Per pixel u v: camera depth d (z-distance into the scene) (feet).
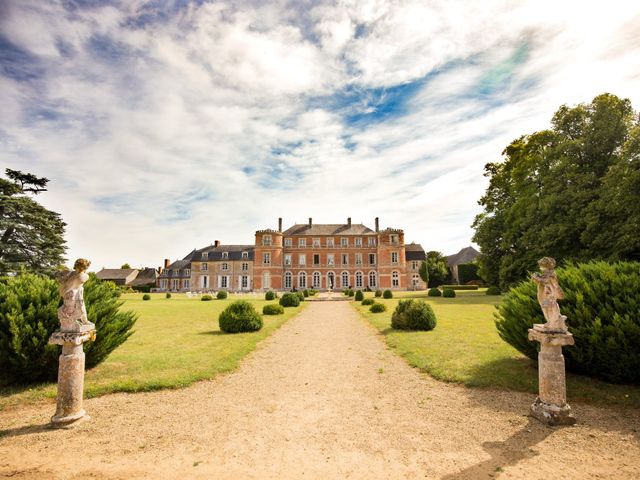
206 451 13.03
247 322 40.60
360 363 26.63
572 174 64.69
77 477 11.29
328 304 88.38
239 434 14.46
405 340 33.63
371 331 41.78
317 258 188.14
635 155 50.85
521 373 21.58
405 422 15.57
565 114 71.36
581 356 18.97
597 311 19.16
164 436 14.28
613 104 63.87
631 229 50.93
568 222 63.72
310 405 17.88
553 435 13.94
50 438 14.11
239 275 209.05
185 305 85.15
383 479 11.10
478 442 13.51
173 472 11.59
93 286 23.82
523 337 21.44
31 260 89.04
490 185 100.89
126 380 21.36
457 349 28.73
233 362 26.18
